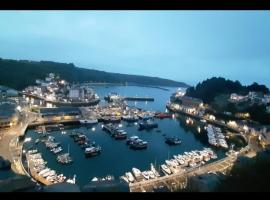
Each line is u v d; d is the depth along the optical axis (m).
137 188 56.22
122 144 101.62
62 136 107.25
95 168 75.31
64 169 73.31
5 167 64.12
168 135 118.94
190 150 97.31
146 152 93.06
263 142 102.44
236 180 41.72
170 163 78.44
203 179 41.91
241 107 160.50
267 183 39.59
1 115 109.38
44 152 85.19
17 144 86.88
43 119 126.88
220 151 97.50
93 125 130.50
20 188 43.16
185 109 183.88
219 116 160.38
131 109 170.12
